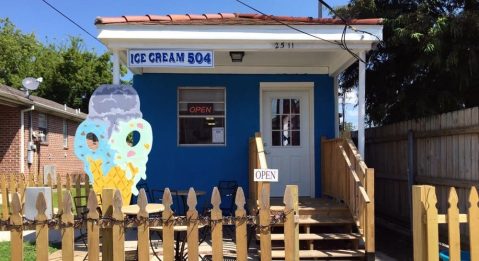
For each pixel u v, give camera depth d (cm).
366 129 1148
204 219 465
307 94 1031
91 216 454
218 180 1008
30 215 482
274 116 1030
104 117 748
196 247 462
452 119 758
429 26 884
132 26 768
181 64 782
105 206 459
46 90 3809
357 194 732
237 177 1009
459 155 741
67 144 2514
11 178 998
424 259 438
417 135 873
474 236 441
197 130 1016
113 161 739
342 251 720
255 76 1021
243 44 789
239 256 469
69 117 2453
